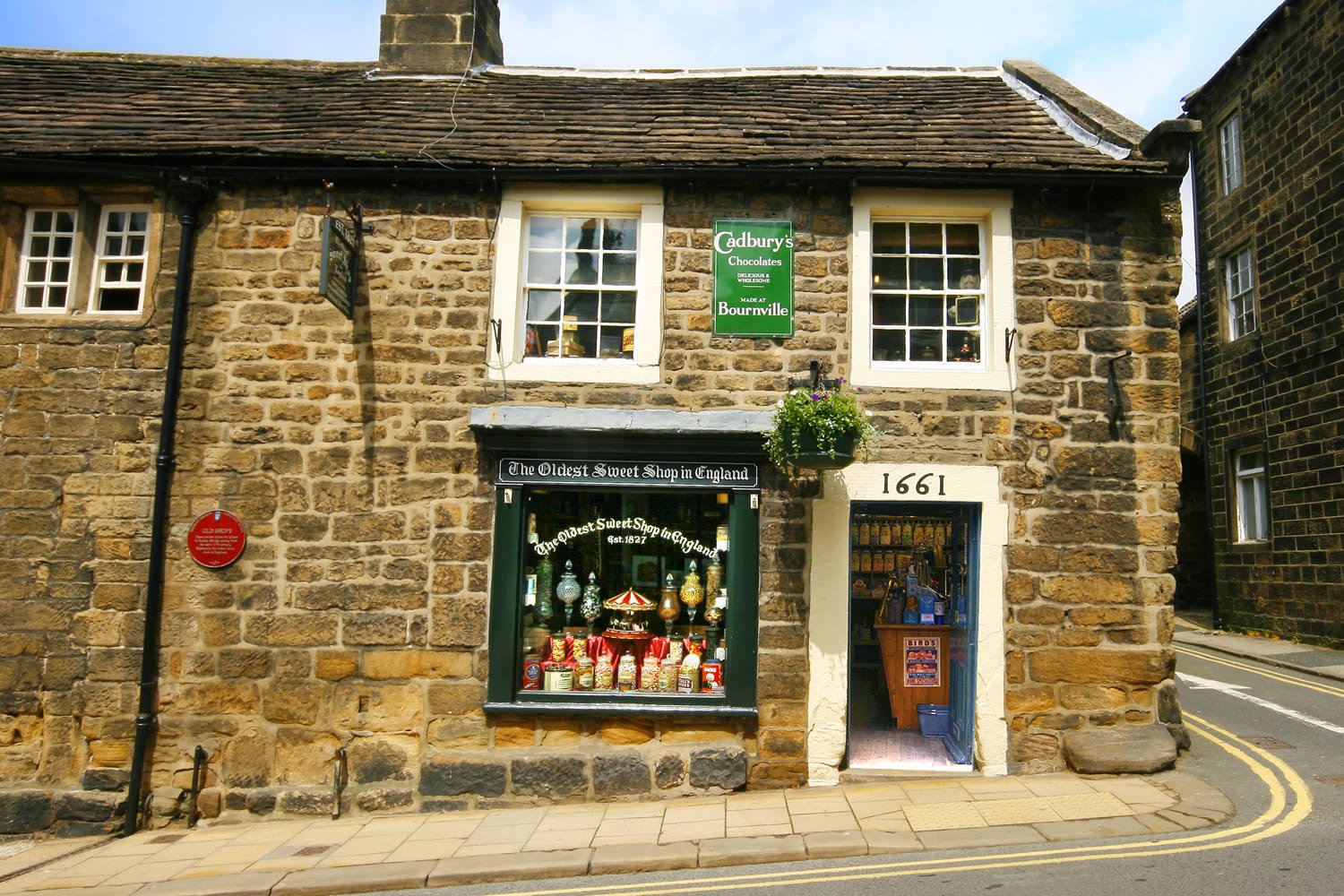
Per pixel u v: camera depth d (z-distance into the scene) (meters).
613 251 7.44
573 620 7.04
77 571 6.84
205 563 6.86
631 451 6.88
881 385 6.97
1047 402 6.92
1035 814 5.67
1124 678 6.66
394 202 7.25
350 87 8.98
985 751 6.60
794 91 8.96
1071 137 7.70
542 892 5.02
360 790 6.66
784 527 6.86
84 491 6.92
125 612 6.80
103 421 6.99
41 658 6.78
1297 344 12.70
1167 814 5.52
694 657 6.97
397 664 6.79
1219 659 11.66
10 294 7.25
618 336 7.35
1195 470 17.30
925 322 7.31
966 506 6.98
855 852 5.29
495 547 6.88
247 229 7.23
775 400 7.01
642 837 5.72
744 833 5.68
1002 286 7.04
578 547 7.09
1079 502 6.82
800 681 6.73
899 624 7.61
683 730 6.73
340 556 6.89
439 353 7.09
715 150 7.34
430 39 9.41
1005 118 8.18
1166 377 6.96
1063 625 6.71
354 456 6.98
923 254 7.37
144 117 7.90
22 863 5.90
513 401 7.03
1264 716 7.93
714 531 7.04
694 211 7.25
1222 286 14.85
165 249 7.18
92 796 6.57
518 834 5.95
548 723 6.74
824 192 7.25
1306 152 12.51
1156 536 6.79
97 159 7.03
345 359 7.08
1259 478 13.97
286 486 6.95
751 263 7.15
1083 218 7.12
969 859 5.04
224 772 6.71
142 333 7.09
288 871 5.52
